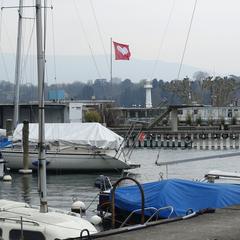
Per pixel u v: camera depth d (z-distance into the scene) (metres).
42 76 22.95
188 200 24.75
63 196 44.09
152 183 26.53
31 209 21.48
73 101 142.00
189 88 192.62
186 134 124.31
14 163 61.78
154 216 24.64
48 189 48.88
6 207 21.55
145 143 120.81
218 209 18.72
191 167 69.69
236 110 173.88
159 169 67.75
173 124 133.75
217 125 160.75
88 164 61.38
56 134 61.69
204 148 122.44
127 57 91.44
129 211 26.08
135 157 93.75
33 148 61.53
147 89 185.75
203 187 25.02
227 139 123.69
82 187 50.41
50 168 61.28
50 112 130.75
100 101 155.12
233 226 15.46
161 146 121.94
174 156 96.56
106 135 61.59
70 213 22.55
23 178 56.72
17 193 46.00
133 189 26.86
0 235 19.38
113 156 61.28
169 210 24.33
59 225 19.06
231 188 25.02
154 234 14.44
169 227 15.34
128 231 14.80
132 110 175.75
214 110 173.75
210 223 15.93
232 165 73.00
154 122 121.50
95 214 29.72
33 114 113.12
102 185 37.38
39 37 23.14
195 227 15.32
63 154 61.12
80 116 132.88
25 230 19.00
